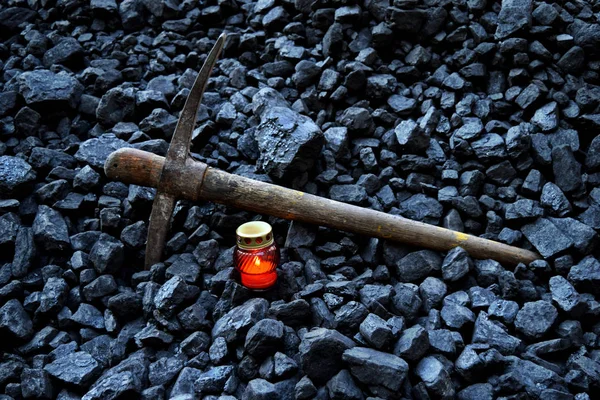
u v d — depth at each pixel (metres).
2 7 1.94
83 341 1.25
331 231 1.36
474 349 1.16
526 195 1.46
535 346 1.20
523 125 1.56
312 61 1.74
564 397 1.10
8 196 1.42
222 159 1.53
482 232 1.44
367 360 1.08
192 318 1.23
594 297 1.30
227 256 1.35
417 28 1.69
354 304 1.21
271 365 1.13
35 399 1.14
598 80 1.62
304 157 1.41
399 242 1.35
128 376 1.12
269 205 1.32
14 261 1.33
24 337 1.23
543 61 1.61
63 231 1.38
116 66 1.77
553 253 1.34
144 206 1.42
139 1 1.90
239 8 1.92
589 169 1.49
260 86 1.70
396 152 1.55
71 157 1.53
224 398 1.09
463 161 1.52
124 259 1.37
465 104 1.60
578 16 1.69
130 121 1.63
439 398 1.09
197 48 1.83
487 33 1.68
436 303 1.27
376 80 1.63
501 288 1.30
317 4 1.77
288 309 1.20
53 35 1.82
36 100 1.58
